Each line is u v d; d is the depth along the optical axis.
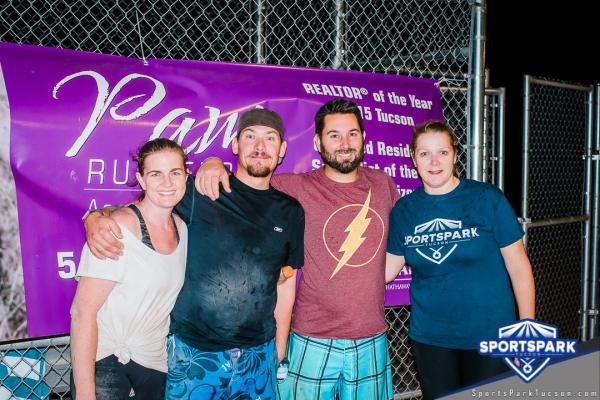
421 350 3.03
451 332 2.93
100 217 2.39
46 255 2.81
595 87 4.88
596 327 4.96
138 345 2.48
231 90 3.19
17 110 2.76
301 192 2.99
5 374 2.97
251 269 2.66
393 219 3.07
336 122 2.95
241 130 2.75
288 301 2.95
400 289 3.58
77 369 2.34
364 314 2.96
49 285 2.82
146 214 2.48
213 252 2.63
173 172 2.45
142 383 2.54
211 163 2.75
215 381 2.63
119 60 3.00
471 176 3.78
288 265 2.84
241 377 2.67
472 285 2.91
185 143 3.09
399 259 3.14
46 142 2.80
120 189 2.94
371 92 3.51
